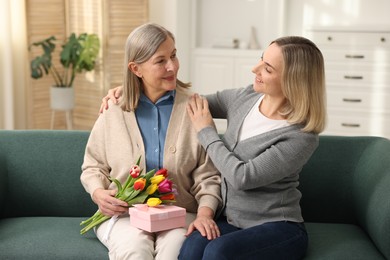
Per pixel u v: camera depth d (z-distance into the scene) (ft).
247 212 8.51
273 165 8.14
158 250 8.18
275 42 8.45
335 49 20.67
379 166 9.04
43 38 19.72
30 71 19.35
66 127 21.38
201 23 23.68
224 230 8.41
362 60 20.47
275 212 8.43
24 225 9.34
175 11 22.00
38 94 19.97
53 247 8.54
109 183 9.25
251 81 22.49
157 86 8.92
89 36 19.79
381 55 20.25
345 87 20.81
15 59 19.57
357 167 9.75
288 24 22.90
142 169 8.97
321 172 9.82
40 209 10.05
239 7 23.22
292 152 8.18
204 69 23.02
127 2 20.47
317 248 8.48
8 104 19.03
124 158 9.04
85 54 19.75
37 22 19.40
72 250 8.48
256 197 8.47
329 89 20.98
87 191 9.22
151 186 8.54
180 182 9.08
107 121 9.24
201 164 9.14
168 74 8.85
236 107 9.11
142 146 9.06
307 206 9.84
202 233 8.09
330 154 9.89
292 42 8.32
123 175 9.03
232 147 8.72
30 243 8.62
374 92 20.54
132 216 8.44
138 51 8.81
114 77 20.67
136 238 8.20
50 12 19.83
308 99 8.20
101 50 20.34
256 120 8.70
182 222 8.42
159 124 9.20
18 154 10.04
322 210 9.84
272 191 8.49
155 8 22.36
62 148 10.10
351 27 20.36
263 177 8.18
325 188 9.81
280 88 8.39
